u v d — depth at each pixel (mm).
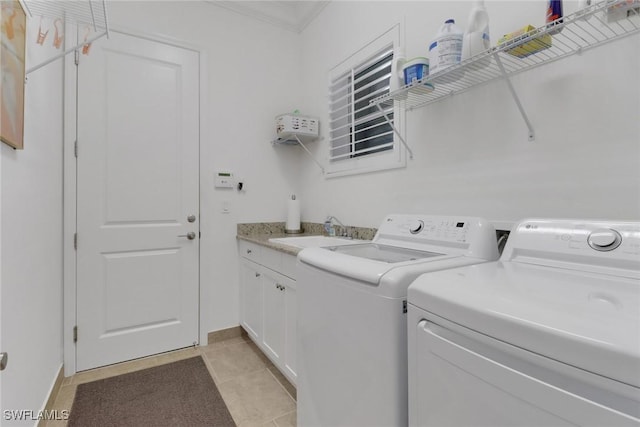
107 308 2055
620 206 969
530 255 976
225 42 2504
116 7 2086
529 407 534
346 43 2240
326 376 1103
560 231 933
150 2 2205
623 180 963
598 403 454
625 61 958
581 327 483
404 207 1766
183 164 2316
